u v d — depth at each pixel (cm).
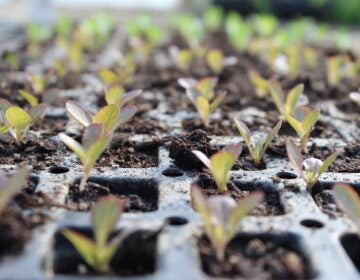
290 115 32
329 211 25
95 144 25
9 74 46
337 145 32
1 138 31
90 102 39
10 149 30
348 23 104
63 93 41
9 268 21
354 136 34
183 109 38
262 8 106
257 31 79
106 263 22
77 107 28
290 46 57
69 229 23
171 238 23
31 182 27
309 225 24
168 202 25
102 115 28
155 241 23
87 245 21
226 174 26
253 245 23
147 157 31
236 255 23
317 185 27
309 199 26
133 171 28
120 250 23
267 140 29
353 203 23
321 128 35
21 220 23
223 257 23
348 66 49
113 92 33
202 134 30
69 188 27
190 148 29
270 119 36
